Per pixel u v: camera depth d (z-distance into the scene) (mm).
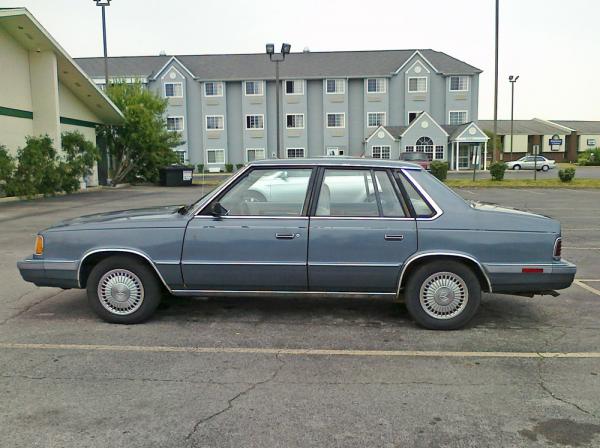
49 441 3164
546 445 3137
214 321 5496
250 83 52625
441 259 5098
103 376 4109
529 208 16906
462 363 4391
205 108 52969
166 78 52312
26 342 4867
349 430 3297
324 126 52906
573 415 3500
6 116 20969
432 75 52500
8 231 12227
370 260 5039
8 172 19719
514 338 4992
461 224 5023
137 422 3393
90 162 24359
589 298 6398
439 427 3338
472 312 5152
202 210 5227
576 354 4594
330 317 5641
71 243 5258
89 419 3430
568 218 14352
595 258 8859
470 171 48000
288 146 53094
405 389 3889
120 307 5355
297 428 3318
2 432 3264
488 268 5004
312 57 54156
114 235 5219
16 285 7016
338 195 5168
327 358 4496
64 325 5359
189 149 53469
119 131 30203
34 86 22641
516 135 71438
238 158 53688
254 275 5133
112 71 53156
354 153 53562
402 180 5148
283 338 4992
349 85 52938
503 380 4055
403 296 5371
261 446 3115
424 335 5070
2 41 20625
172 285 5242
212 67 53812
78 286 5355
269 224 5105
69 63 23438
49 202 19422
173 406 3611
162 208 6031
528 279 5012
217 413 3512
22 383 3979
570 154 72812
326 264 5059
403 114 53000
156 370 4230
